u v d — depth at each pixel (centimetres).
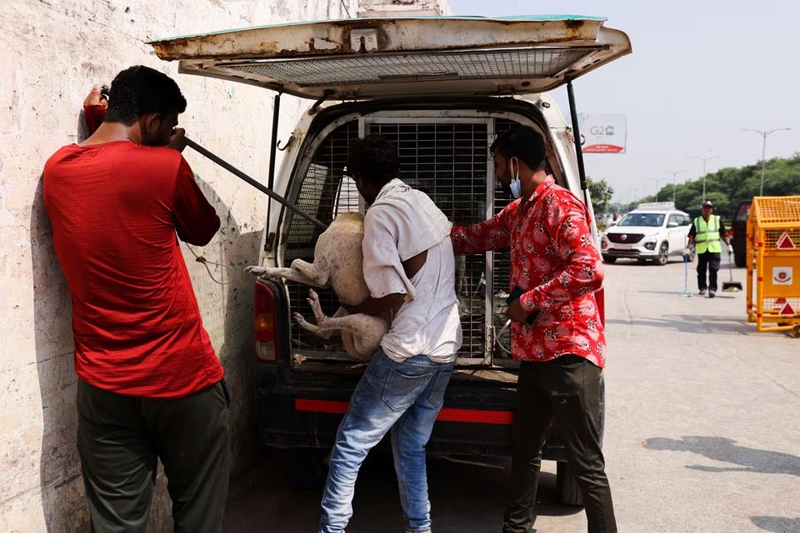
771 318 998
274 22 536
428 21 268
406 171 377
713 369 759
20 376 248
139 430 264
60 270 268
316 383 358
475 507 403
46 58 261
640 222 2433
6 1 240
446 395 339
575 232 288
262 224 490
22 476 250
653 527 382
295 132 386
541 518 389
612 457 489
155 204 248
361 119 372
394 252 293
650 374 734
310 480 411
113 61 308
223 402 278
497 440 336
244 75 342
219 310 413
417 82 362
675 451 501
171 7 364
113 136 259
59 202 246
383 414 305
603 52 288
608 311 1218
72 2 277
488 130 366
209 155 319
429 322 301
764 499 420
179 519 277
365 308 301
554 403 306
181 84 369
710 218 1427
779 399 637
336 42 276
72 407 276
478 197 374
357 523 382
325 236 309
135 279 248
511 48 272
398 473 324
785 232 984
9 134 242
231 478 436
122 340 251
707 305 1300
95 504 261
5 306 240
